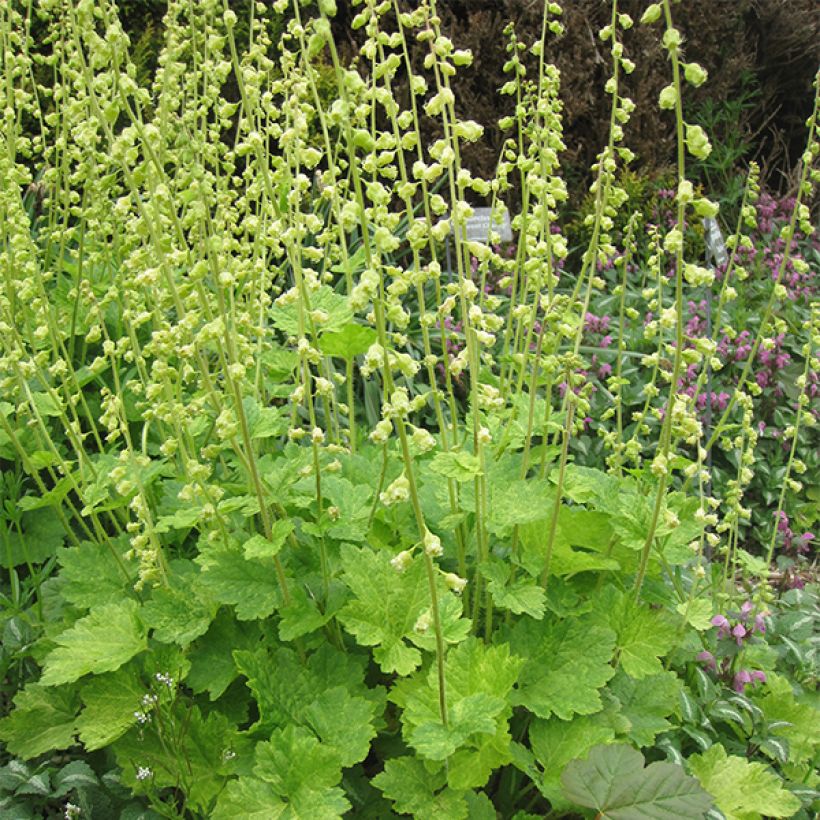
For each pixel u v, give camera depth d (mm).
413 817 2174
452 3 6824
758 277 6109
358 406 4398
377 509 2555
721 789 2342
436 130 6488
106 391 2477
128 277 2836
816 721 2766
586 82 6965
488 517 2297
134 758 2242
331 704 2096
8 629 2730
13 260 3010
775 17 8352
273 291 4285
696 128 1631
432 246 2195
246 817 1932
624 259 2947
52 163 4816
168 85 2771
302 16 6242
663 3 1585
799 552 4164
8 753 2508
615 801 1908
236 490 2584
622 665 2441
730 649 2811
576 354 2295
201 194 2133
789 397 5066
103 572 2625
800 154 8977
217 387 3018
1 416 2566
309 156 1903
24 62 3283
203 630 2256
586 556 2459
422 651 2336
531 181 2416
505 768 2299
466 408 4676
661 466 2141
